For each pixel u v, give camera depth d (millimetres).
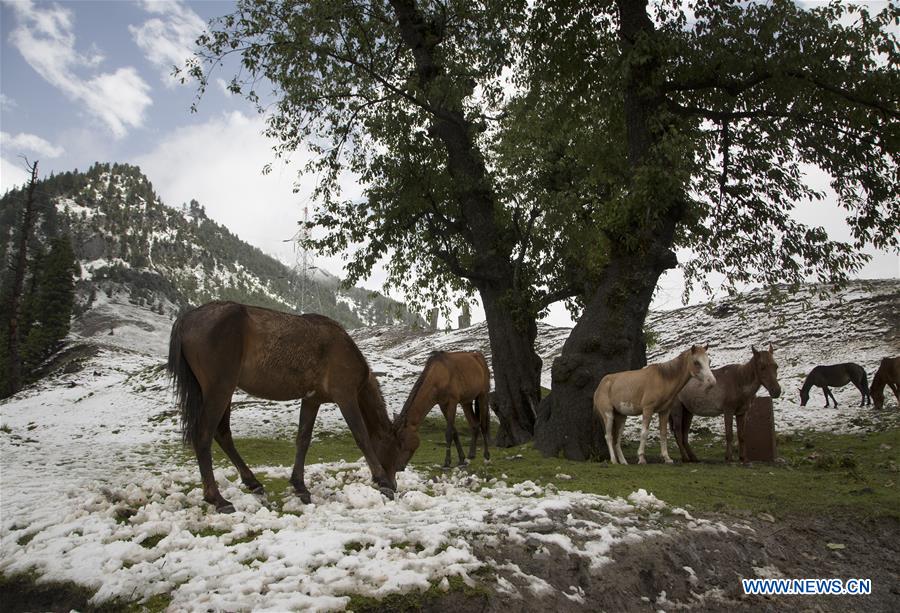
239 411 21922
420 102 15203
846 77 12477
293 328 6297
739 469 9703
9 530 5828
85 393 31016
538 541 5133
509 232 17078
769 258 14898
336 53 15016
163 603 4082
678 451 13578
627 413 10977
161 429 19609
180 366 5883
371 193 17453
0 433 17203
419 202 17188
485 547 4945
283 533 5051
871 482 8375
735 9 12969
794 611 5176
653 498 6703
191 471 9539
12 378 41625
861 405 18750
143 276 148500
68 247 57281
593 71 15508
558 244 17953
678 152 11953
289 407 22328
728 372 11062
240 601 3908
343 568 4414
